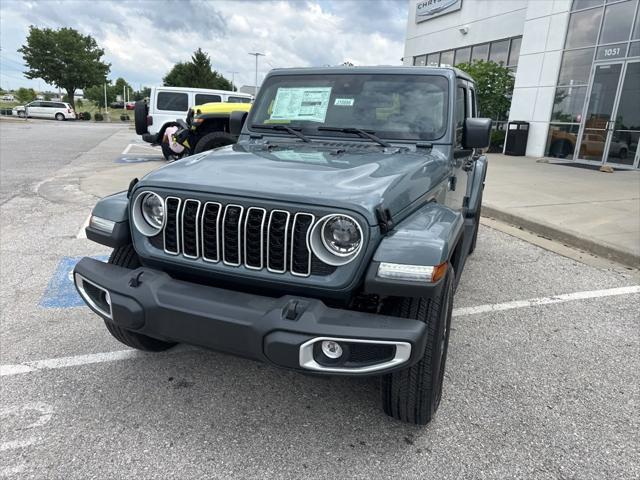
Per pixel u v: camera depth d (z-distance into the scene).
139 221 2.54
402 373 2.38
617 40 13.02
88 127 34.56
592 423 2.69
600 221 6.79
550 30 14.93
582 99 14.22
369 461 2.38
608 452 2.47
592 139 13.96
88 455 2.37
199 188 2.34
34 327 3.63
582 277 4.99
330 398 2.87
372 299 2.42
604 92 13.52
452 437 2.56
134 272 2.43
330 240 2.14
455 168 3.42
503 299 4.39
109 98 79.75
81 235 6.05
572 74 14.45
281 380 3.04
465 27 19.50
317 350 2.08
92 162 13.45
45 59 59.34
